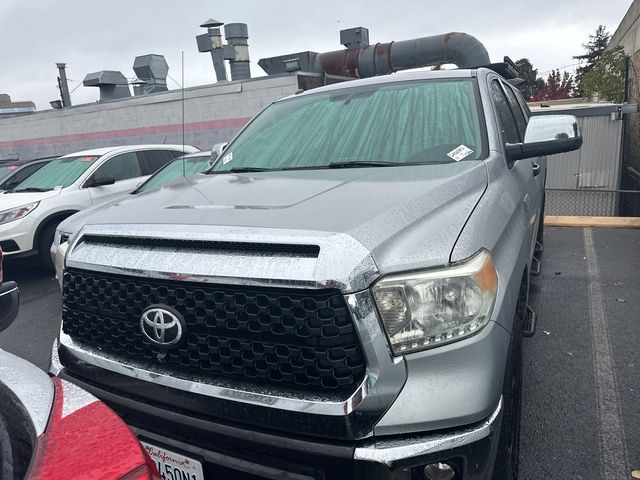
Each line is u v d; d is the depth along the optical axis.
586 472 2.57
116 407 2.00
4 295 1.75
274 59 18.19
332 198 2.05
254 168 3.03
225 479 1.79
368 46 16.77
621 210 9.91
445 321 1.65
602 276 5.55
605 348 3.87
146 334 1.88
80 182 7.64
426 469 1.64
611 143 9.28
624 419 2.98
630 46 14.57
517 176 2.92
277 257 1.66
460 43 15.56
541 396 3.25
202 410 1.79
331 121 3.20
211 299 1.75
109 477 1.10
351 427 1.58
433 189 2.11
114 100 18.30
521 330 2.27
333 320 1.58
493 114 2.91
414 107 3.05
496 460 1.88
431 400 1.60
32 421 1.23
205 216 1.94
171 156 9.24
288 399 1.64
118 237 2.01
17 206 6.92
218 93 15.96
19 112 23.55
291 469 1.66
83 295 2.12
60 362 2.28
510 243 2.18
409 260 1.66
